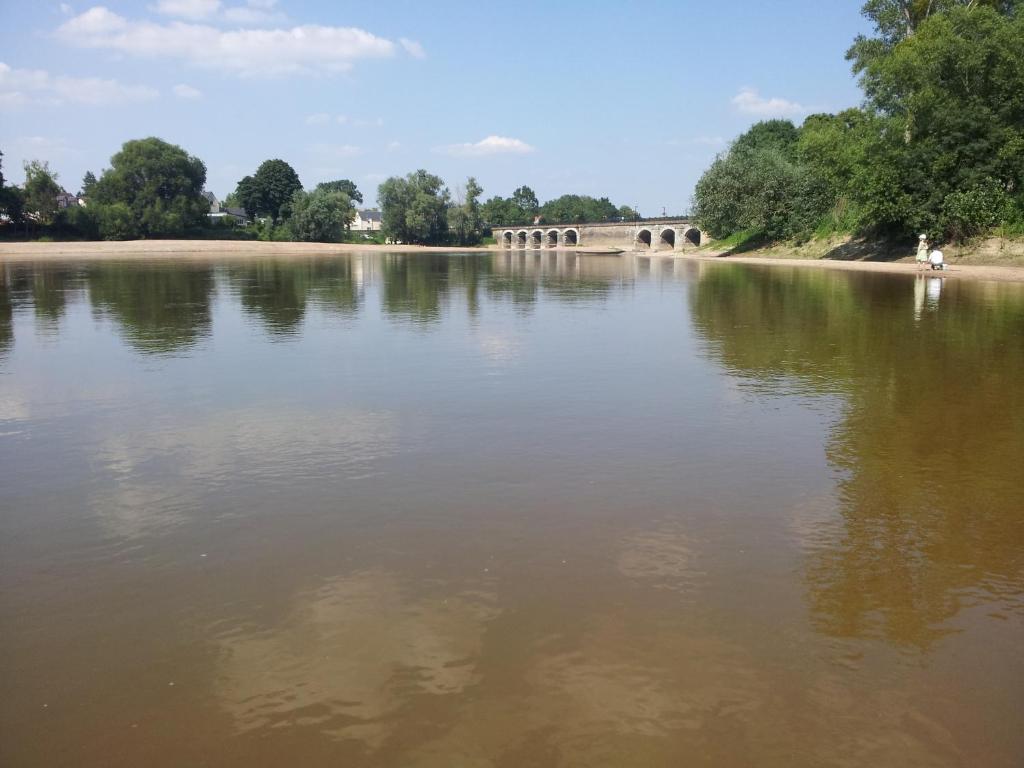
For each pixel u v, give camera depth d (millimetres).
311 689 3654
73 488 6422
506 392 10180
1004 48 41094
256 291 27859
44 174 97375
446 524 5625
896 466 7070
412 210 139375
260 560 5031
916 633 4191
